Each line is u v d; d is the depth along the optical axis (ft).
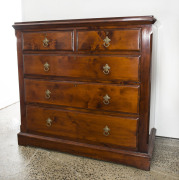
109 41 4.97
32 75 5.98
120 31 4.85
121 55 4.95
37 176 4.95
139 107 5.01
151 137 6.23
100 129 5.44
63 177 4.91
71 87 5.55
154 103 6.75
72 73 5.48
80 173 5.05
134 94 4.99
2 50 10.78
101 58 5.12
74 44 5.32
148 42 4.72
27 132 6.40
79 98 5.52
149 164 5.07
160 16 6.66
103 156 5.46
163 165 5.39
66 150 5.87
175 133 7.08
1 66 10.75
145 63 4.82
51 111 5.91
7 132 7.59
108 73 5.11
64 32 5.36
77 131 5.71
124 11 7.01
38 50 5.75
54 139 5.99
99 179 4.82
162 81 6.93
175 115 6.98
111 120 5.29
